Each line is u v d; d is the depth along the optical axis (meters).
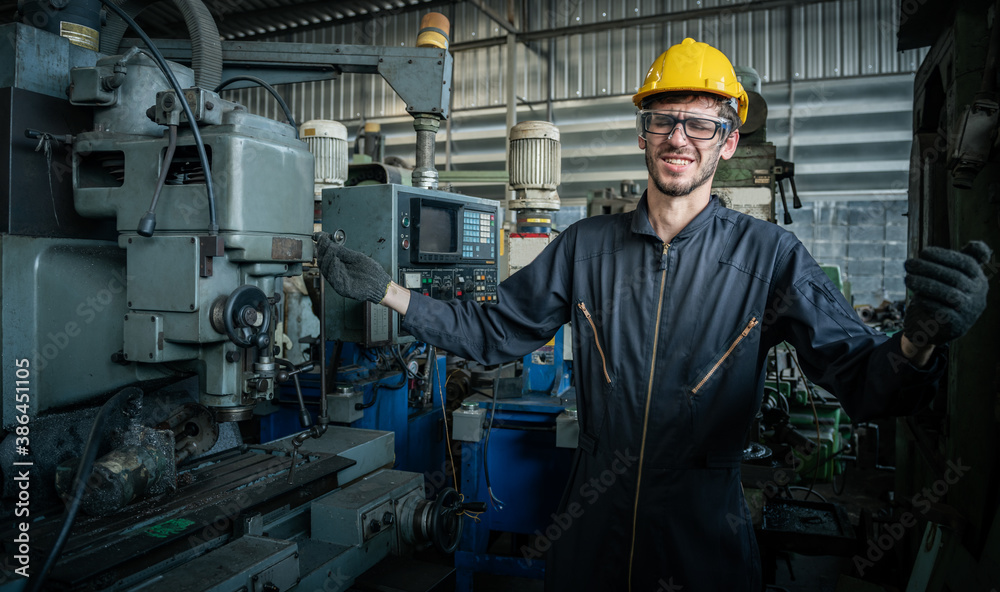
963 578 1.39
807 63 6.27
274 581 1.07
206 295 1.15
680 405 1.06
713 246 1.08
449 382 2.69
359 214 1.75
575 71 6.92
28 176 1.22
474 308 1.23
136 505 1.18
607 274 1.14
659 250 1.10
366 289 1.16
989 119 1.30
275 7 6.89
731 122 1.06
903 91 6.05
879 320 4.32
